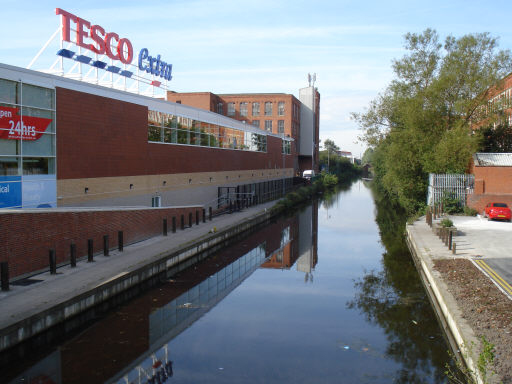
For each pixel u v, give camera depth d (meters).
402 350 11.69
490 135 40.44
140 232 21.92
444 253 19.06
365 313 14.70
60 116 19.83
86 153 21.44
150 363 10.88
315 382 9.98
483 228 25.97
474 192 32.31
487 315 11.33
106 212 18.97
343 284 18.44
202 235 23.73
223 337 12.62
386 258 23.38
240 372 10.42
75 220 16.98
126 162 24.53
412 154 35.78
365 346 11.97
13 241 14.00
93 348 11.65
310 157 88.75
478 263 16.98
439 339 12.31
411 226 28.05
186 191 32.06
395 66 37.22
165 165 28.89
